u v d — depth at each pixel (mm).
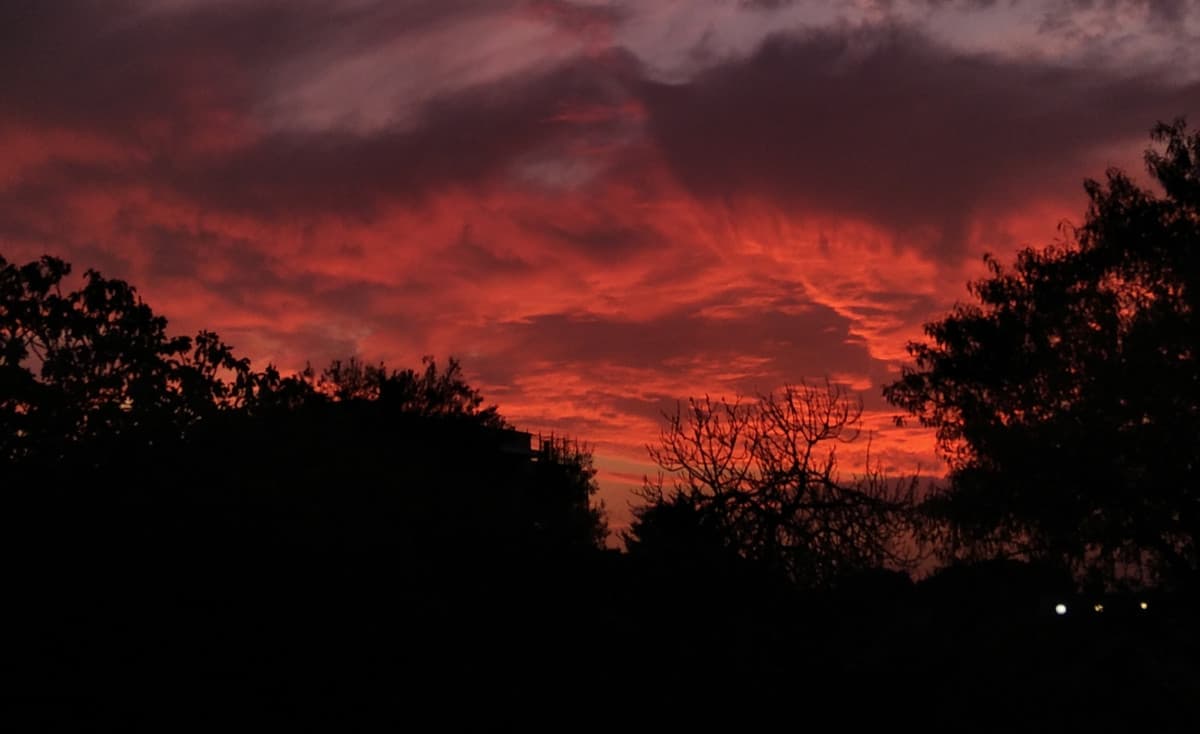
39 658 8352
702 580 12680
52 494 10352
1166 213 31516
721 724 10312
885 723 11492
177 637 8953
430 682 9375
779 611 13172
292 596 9797
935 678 13469
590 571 12398
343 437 12664
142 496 10570
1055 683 14625
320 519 10953
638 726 9812
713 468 15211
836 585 14406
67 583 9227
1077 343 31375
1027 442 30062
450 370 31234
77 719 7848
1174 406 28469
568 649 10648
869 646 14406
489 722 9164
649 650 11125
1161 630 23875
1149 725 13836
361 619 9812
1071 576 28328
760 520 14578
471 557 11766
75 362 13805
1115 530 28672
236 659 8906
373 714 8773
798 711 11047
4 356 13398
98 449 11906
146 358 14016
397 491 12164
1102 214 32781
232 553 10070
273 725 8328
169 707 8211
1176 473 28047
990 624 19047
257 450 11961
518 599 11172
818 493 14812
